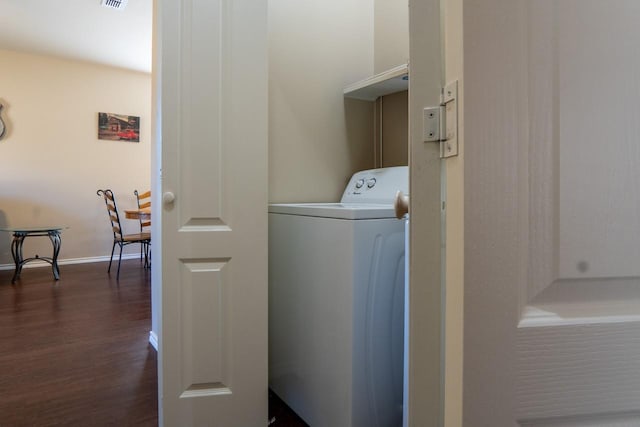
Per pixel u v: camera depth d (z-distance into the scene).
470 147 0.51
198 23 1.48
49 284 4.04
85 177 5.20
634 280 0.52
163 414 1.48
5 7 3.55
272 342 1.88
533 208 0.50
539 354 0.50
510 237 0.50
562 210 0.50
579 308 0.51
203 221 1.51
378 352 1.41
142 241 4.52
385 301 1.41
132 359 2.25
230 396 1.55
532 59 0.50
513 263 0.50
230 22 1.53
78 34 4.16
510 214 0.50
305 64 2.14
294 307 1.70
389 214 1.42
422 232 0.64
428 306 0.64
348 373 1.38
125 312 3.12
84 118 5.16
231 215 1.54
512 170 0.50
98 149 5.27
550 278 0.50
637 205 0.51
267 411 1.60
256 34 1.56
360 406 1.38
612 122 0.51
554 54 0.50
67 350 2.37
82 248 5.23
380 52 2.29
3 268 4.73
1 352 2.34
